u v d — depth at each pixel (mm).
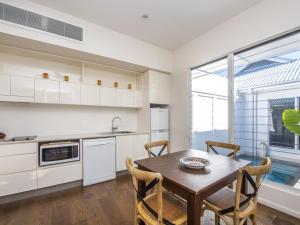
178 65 3740
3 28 2098
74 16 2611
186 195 1139
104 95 3334
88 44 2738
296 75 2295
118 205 2184
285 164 2469
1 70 2660
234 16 2600
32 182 2354
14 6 2170
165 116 3898
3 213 1993
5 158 2180
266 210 2057
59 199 2334
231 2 2291
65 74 3227
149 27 2934
